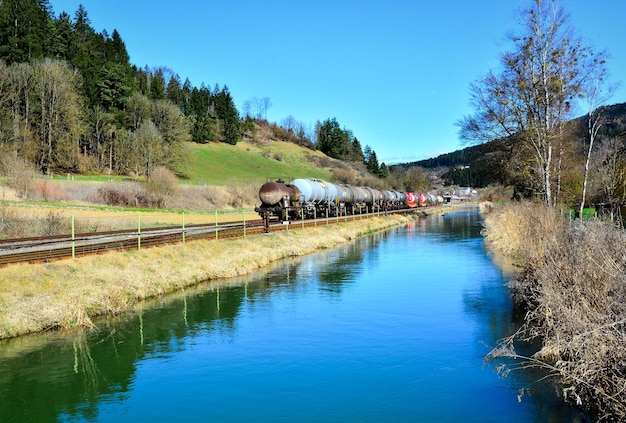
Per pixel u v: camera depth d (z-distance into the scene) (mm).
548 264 11141
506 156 33750
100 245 17812
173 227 25656
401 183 126750
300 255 25797
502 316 13219
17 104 68562
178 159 87938
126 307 14211
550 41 24609
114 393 8570
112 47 106188
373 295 16047
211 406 8039
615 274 8219
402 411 7738
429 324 12578
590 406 7527
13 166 40812
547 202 24250
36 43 79250
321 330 12148
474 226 47031
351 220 43312
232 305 14734
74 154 73000
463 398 8180
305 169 123125
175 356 10391
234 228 27156
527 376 8992
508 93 27188
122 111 88938
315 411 7797
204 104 135625
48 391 8695
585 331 7242
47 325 12133
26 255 14891
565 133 27453
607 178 26812
